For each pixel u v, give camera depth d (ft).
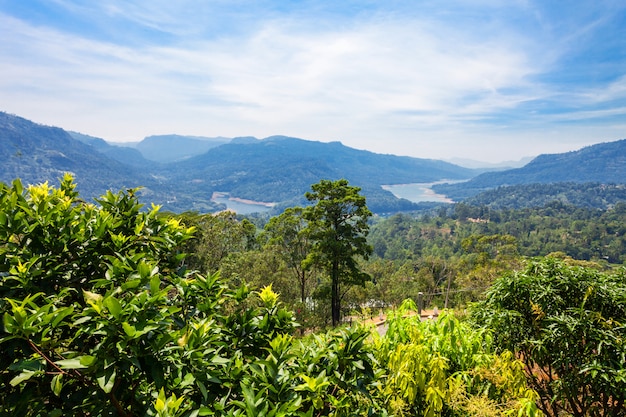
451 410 8.05
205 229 79.36
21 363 4.75
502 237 140.46
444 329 9.44
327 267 77.20
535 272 12.51
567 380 10.93
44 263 6.56
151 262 6.93
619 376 9.44
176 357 5.71
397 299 107.45
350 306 99.04
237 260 75.20
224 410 5.70
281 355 6.46
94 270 7.15
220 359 5.82
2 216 6.41
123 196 8.39
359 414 6.73
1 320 5.35
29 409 5.58
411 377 7.72
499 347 11.72
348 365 6.72
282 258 87.51
